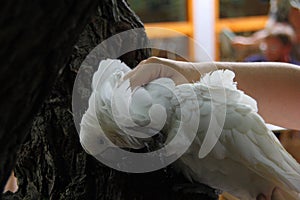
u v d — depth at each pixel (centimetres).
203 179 104
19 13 70
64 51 78
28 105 77
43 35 74
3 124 76
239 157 102
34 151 113
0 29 70
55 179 112
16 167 115
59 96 108
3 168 79
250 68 119
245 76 118
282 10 211
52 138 110
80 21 77
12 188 121
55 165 111
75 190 108
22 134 79
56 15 74
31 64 74
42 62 76
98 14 109
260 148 103
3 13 69
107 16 110
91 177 106
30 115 78
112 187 104
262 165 103
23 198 117
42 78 77
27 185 116
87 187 107
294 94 119
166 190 102
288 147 124
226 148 102
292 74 120
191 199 103
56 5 73
